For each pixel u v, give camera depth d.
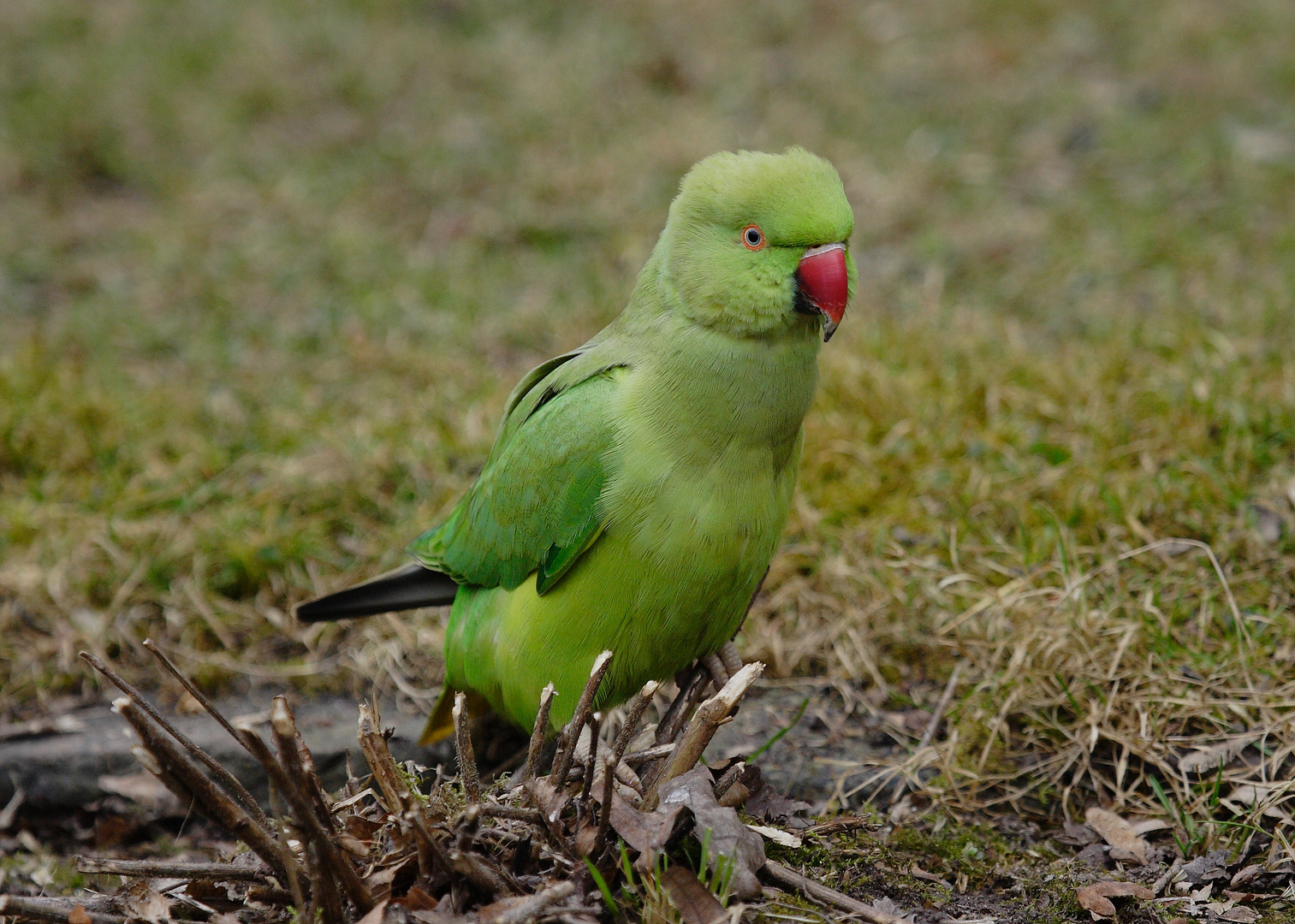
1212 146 15.31
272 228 15.50
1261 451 9.27
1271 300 11.59
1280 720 7.23
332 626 9.48
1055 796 7.36
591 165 16.03
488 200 15.80
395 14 20.69
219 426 11.38
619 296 13.41
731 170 6.64
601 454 6.83
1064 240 13.90
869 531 9.27
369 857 5.82
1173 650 7.75
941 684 8.26
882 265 14.01
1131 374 10.50
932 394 10.62
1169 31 18.53
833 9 20.53
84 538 9.85
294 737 5.25
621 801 5.95
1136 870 6.72
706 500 6.68
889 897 6.41
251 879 5.76
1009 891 6.59
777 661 8.57
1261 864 6.59
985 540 9.02
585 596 7.00
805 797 7.50
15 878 7.95
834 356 11.09
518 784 6.61
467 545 7.64
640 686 7.31
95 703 9.04
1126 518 8.80
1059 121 16.66
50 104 17.97
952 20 19.78
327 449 10.74
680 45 19.53
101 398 11.19
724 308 6.54
